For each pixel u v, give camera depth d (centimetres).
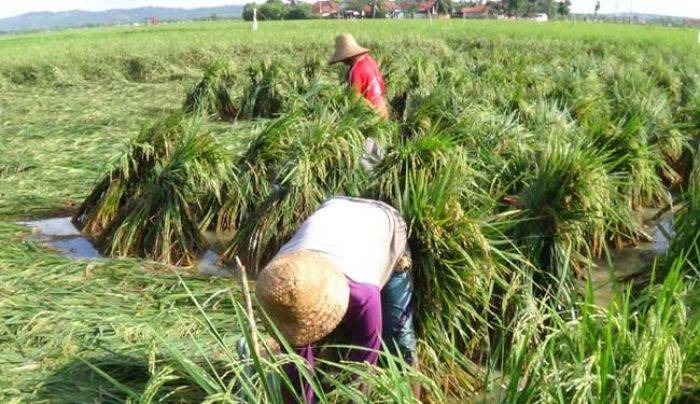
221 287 614
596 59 2094
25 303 553
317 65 1864
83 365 452
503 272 521
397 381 312
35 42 4003
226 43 3075
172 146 798
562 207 552
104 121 1409
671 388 339
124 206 752
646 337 343
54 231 798
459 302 473
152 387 325
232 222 790
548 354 367
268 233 697
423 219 464
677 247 568
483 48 3141
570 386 327
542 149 656
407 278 405
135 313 545
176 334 504
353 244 355
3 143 1162
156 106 1666
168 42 3155
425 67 1603
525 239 548
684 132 1020
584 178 555
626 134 837
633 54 2353
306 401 332
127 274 636
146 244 725
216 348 475
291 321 313
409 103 1247
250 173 789
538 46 3011
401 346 407
